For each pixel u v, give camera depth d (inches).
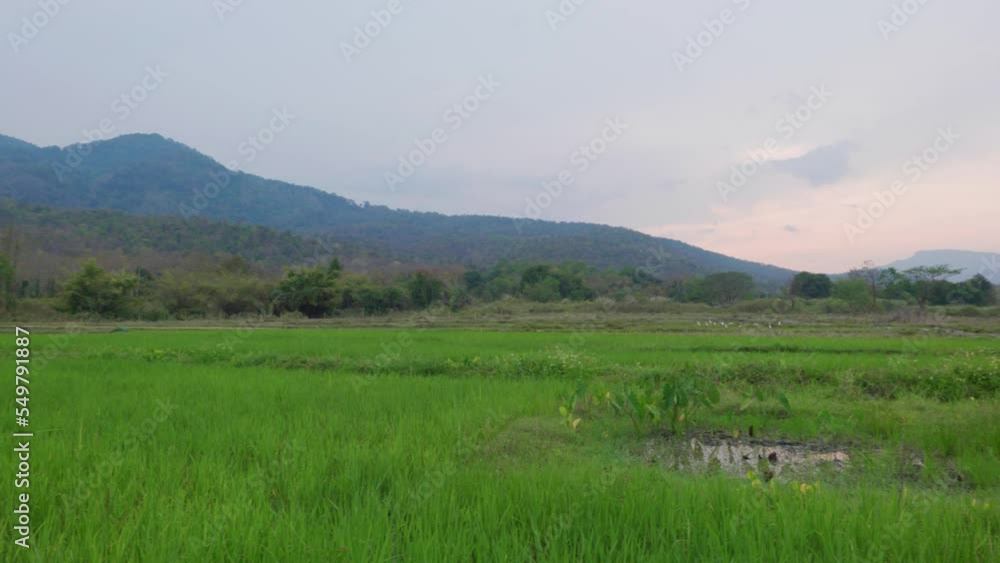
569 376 497.7
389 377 468.1
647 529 159.6
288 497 187.5
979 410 329.1
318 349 674.2
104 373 484.4
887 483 224.4
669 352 652.7
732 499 174.2
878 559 138.7
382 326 1355.8
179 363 573.0
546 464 232.5
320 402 352.8
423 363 538.9
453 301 1923.0
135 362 574.2
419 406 342.6
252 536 150.3
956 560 140.8
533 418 327.0
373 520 164.9
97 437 258.2
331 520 172.1
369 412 323.9
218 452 237.6
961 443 260.5
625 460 255.3
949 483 222.8
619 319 1476.4
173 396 369.7
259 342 779.4
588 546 144.6
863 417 322.3
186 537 151.8
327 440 255.8
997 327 1132.5
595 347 708.7
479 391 392.2
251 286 1895.9
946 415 322.3
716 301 2079.2
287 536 151.9
